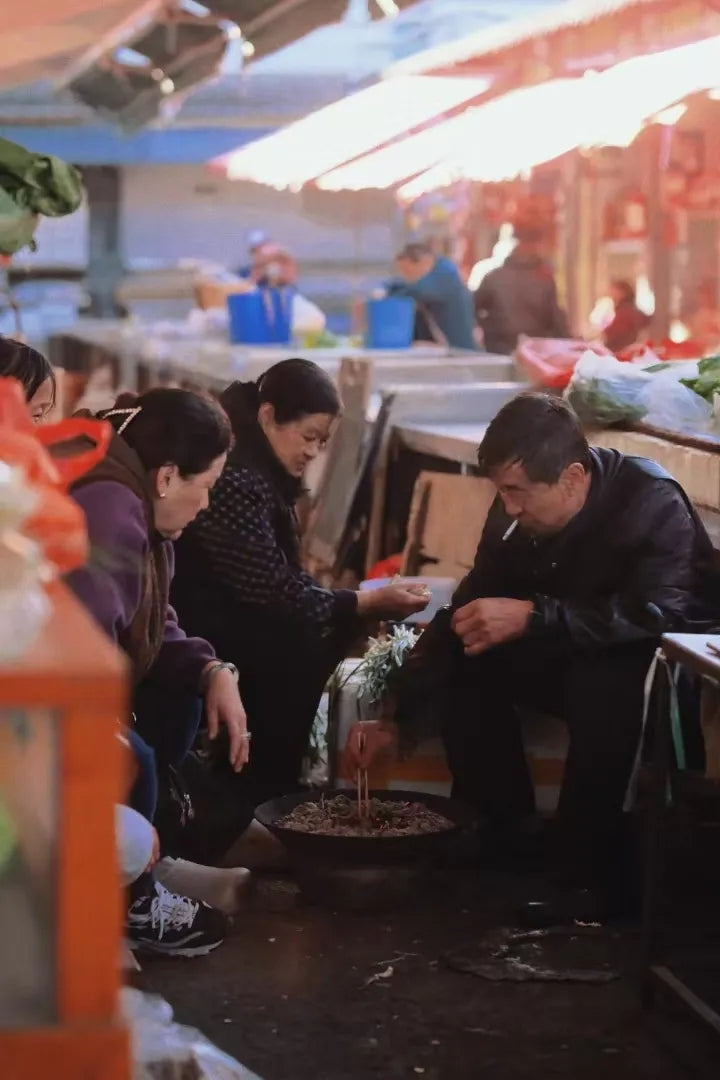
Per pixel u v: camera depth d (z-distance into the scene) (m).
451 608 4.86
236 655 4.99
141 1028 2.91
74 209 6.05
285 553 5.20
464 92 11.13
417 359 8.76
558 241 10.94
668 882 4.52
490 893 4.62
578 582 4.57
